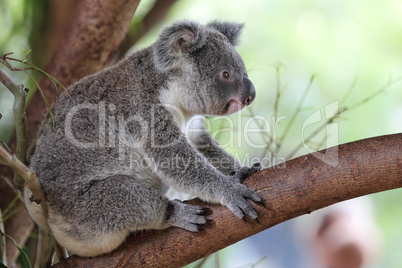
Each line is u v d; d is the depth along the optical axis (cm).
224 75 706
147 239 580
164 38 675
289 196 544
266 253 1057
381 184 532
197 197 615
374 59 1130
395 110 1104
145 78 674
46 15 867
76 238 604
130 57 696
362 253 923
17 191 733
